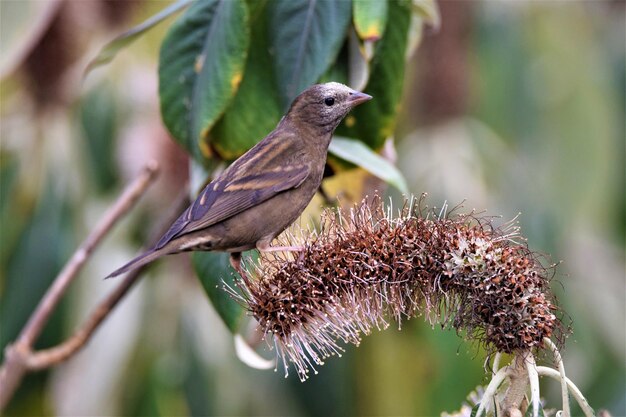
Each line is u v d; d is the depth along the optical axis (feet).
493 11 47.32
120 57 40.57
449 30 43.88
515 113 46.73
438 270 21.35
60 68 39.19
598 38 51.29
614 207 49.47
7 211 39.37
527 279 20.62
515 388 20.21
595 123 49.83
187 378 38.09
